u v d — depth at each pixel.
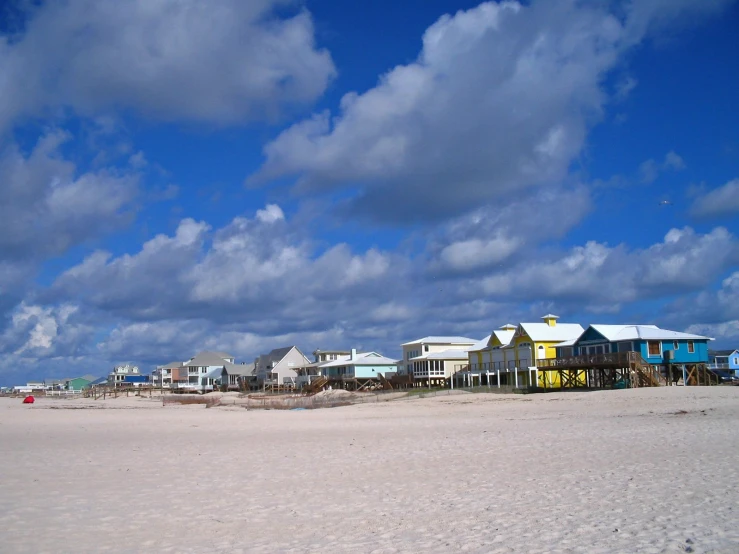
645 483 14.95
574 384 66.56
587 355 61.34
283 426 37.88
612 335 65.38
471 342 102.56
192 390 151.38
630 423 30.52
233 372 154.75
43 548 11.15
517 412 42.50
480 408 48.28
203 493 16.05
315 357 138.12
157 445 27.69
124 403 97.44
